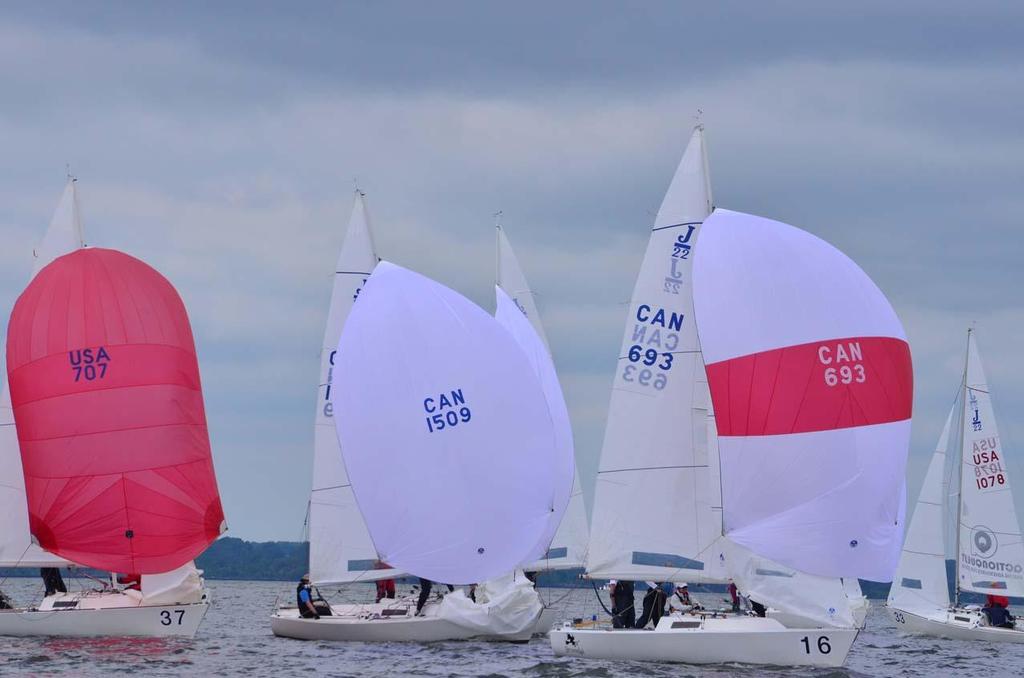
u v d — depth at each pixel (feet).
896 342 225.76
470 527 258.57
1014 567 345.92
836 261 227.61
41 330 270.67
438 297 265.13
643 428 248.11
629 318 252.01
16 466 285.84
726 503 227.20
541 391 265.75
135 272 274.98
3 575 285.64
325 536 301.22
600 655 237.86
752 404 225.35
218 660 242.99
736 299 227.61
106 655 245.65
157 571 270.26
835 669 224.12
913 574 355.97
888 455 223.30
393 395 261.44
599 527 249.14
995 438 351.87
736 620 230.27
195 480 274.77
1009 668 268.21
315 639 275.39
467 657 246.88
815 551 223.10
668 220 251.19
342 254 306.76
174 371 274.36
